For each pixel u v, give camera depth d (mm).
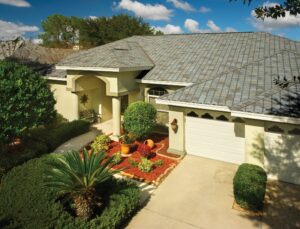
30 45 29328
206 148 13648
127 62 16438
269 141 11164
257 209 9055
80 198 7867
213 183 11086
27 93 11523
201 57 18172
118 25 58000
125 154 14086
